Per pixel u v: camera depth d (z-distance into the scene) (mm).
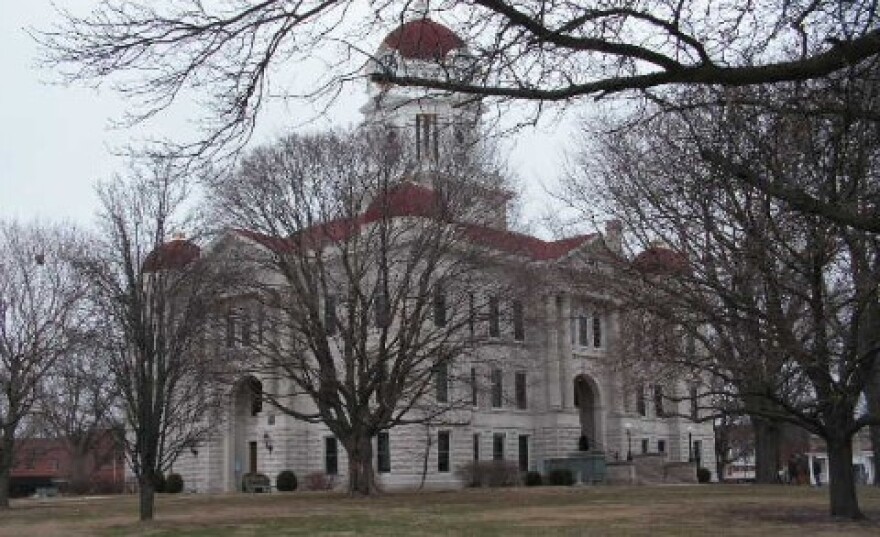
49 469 98250
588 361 76688
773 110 9734
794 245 25031
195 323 33219
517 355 65500
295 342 49344
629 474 65125
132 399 30094
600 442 77625
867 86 10203
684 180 36781
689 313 29656
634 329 33562
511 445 73188
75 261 55344
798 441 87250
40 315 51875
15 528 27484
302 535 22859
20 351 47156
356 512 31734
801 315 22031
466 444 69312
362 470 46281
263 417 71375
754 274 23234
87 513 35281
